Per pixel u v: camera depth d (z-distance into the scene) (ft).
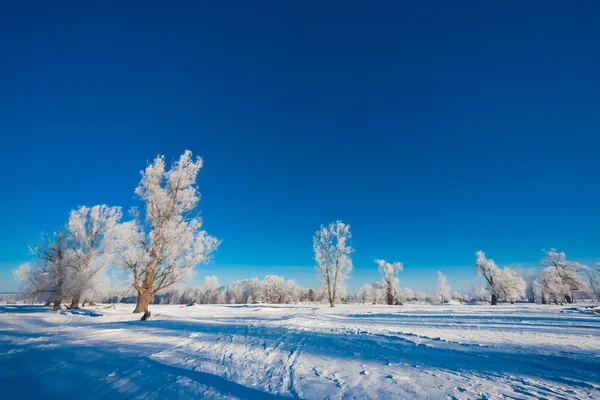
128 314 69.41
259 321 58.23
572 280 179.22
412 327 47.75
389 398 15.53
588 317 64.18
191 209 78.48
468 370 20.99
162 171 78.59
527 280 228.02
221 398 15.57
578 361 23.58
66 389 17.29
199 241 77.05
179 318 64.39
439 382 18.24
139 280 72.74
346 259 139.64
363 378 19.08
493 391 16.58
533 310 93.35
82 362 23.38
